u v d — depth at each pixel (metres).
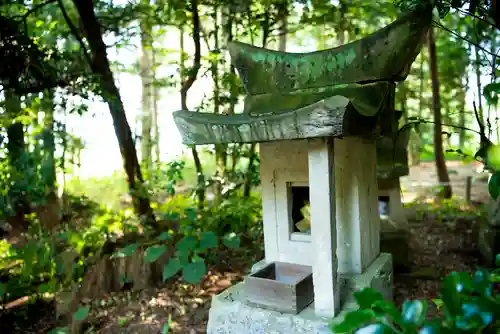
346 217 3.07
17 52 4.04
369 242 3.28
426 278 4.42
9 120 5.14
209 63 6.55
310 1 6.26
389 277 3.42
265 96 3.17
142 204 5.64
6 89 4.43
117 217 5.45
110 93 4.95
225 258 5.23
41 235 4.95
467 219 7.09
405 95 9.76
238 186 6.57
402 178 11.72
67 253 4.27
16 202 6.42
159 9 6.00
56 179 6.67
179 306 3.98
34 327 3.79
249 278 2.85
